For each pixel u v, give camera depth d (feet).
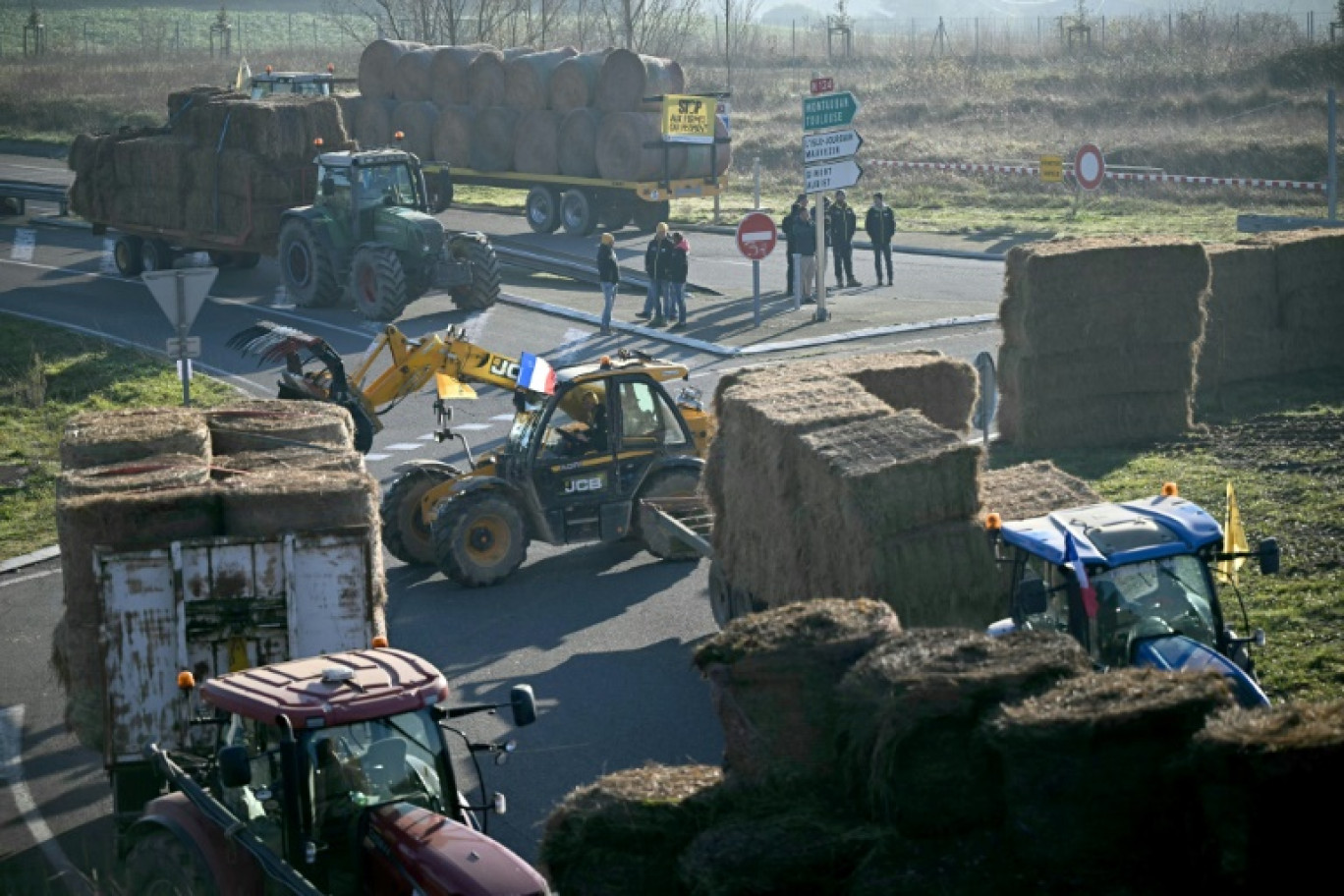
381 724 26.48
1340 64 175.94
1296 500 52.26
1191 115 168.14
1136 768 22.43
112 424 43.88
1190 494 54.19
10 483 67.97
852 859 24.12
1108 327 62.03
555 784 37.42
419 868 24.22
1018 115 176.76
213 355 88.84
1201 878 21.88
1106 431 63.00
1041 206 137.18
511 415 76.13
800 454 39.34
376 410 68.44
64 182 158.20
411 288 98.84
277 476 37.83
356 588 35.76
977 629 37.01
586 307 99.81
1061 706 22.99
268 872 25.71
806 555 39.68
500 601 51.98
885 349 84.64
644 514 54.19
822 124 90.94
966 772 23.81
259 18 349.82
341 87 186.19
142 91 225.56
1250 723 21.56
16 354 88.43
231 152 104.94
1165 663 30.35
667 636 47.83
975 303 97.14
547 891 24.21
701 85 210.59
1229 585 44.29
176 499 35.53
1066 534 32.37
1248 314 69.72
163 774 30.32
